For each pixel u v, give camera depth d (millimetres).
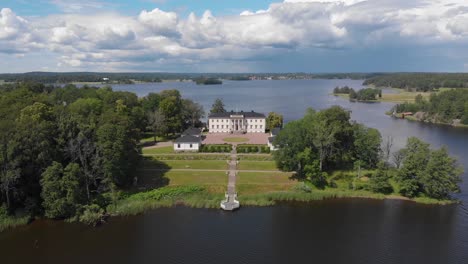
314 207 81812
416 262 59375
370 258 60562
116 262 59031
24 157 73375
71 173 74125
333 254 61688
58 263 58875
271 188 91062
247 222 73875
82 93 185625
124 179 89375
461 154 129250
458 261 59656
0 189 71000
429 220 75125
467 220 75250
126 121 101312
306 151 93688
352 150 108125
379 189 89375
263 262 59031
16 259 60031
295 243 65250
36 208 75812
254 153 122875
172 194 85875
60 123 86562
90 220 72938
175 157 115312
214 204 81875
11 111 109125
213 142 142125
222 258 60188
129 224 73000
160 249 63031
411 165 87188
